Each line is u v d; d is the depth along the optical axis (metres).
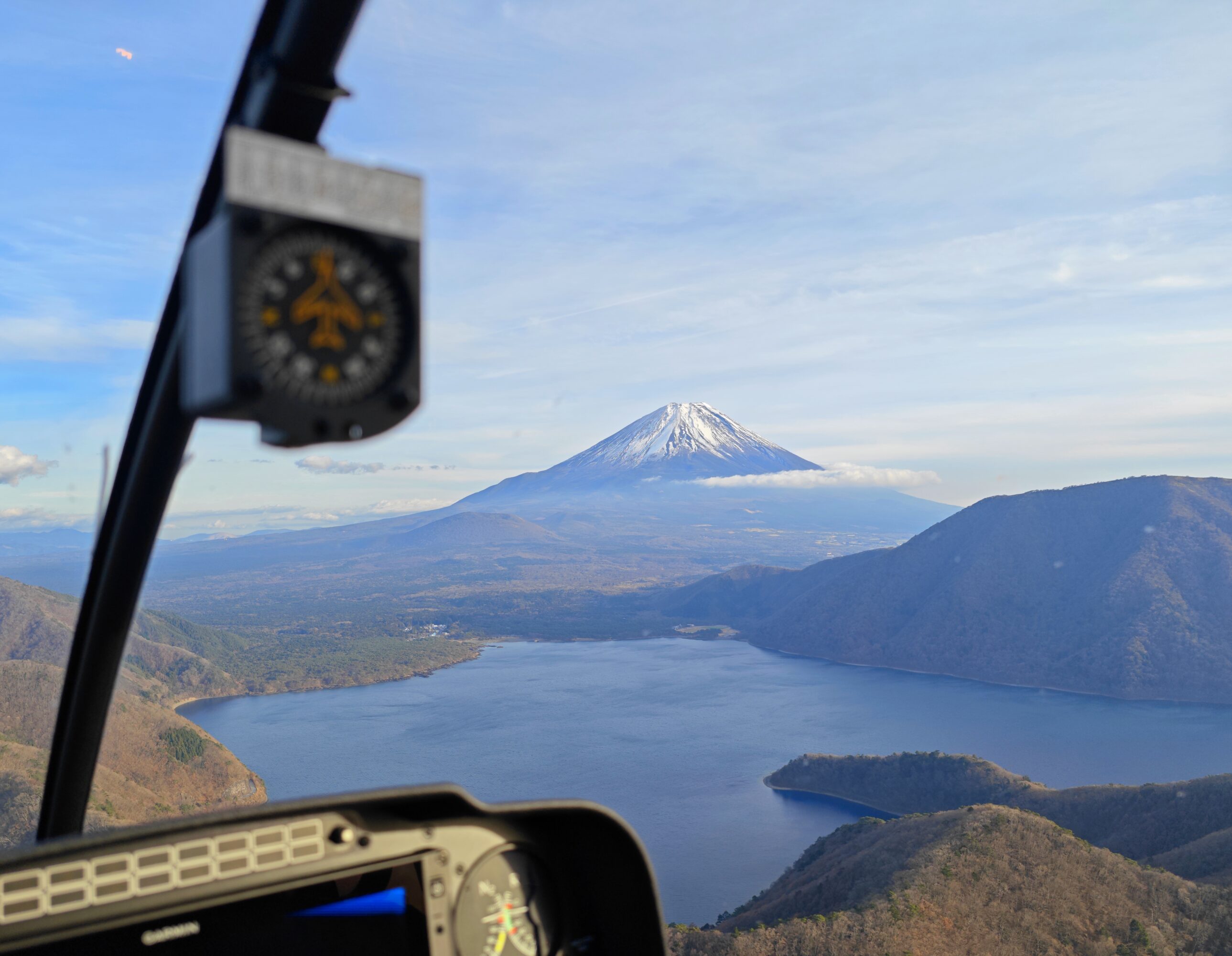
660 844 122.31
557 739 178.38
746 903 94.31
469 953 3.03
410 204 1.52
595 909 3.29
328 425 1.44
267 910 2.66
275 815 2.61
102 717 4.18
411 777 145.12
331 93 2.15
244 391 1.34
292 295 1.40
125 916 2.37
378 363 1.48
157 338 2.95
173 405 3.03
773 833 126.56
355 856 2.76
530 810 3.00
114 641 3.88
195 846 2.49
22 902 2.23
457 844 2.98
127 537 3.46
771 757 168.88
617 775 154.25
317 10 2.00
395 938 2.88
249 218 1.35
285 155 1.39
